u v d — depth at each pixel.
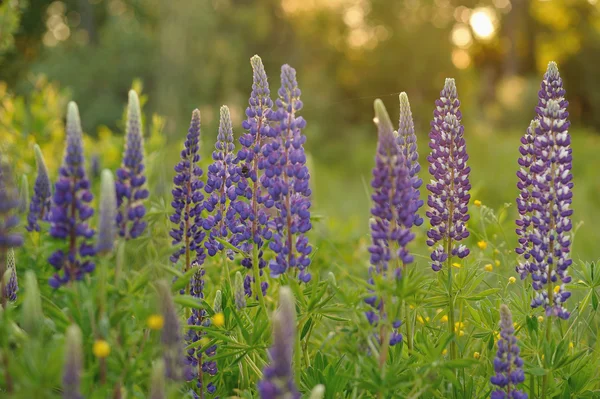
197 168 3.59
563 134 3.38
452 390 3.36
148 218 4.38
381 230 2.93
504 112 38.78
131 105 2.77
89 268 2.66
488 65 57.09
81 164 2.65
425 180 16.27
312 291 3.05
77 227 2.65
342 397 3.11
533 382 3.41
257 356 3.41
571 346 3.65
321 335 4.25
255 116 3.55
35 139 6.83
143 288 2.90
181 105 27.09
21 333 2.45
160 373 2.24
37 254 3.75
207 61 28.84
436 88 38.38
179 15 28.09
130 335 2.67
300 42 39.84
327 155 31.28
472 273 3.67
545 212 3.42
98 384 2.68
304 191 3.23
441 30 39.12
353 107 37.97
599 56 45.41
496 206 16.45
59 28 35.84
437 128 3.64
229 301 3.51
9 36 7.84
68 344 2.10
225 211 3.69
